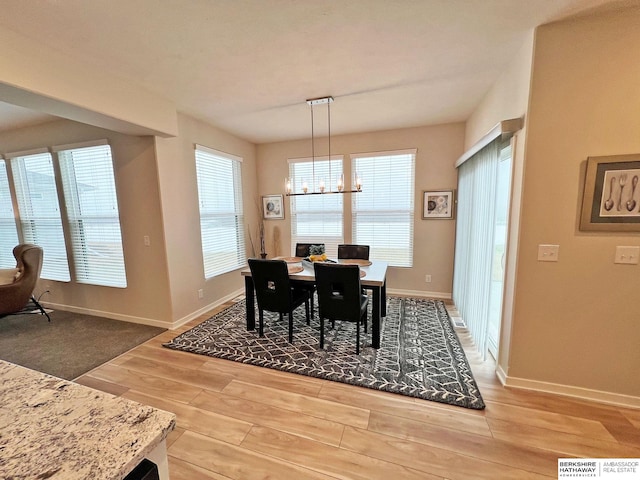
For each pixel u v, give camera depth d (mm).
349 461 1587
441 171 4148
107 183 3447
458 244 3896
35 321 3648
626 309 1925
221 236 4305
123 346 2965
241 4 1645
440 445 1678
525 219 2033
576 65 1836
